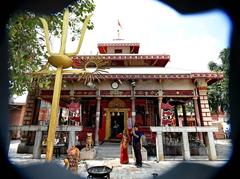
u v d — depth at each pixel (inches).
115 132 722.8
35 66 209.5
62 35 161.2
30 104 583.8
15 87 194.9
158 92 591.5
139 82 600.1
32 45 198.2
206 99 565.0
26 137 545.3
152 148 539.8
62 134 531.2
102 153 514.3
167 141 534.0
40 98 586.9
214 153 439.8
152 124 700.0
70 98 613.9
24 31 171.5
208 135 454.9
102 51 901.8
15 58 165.8
